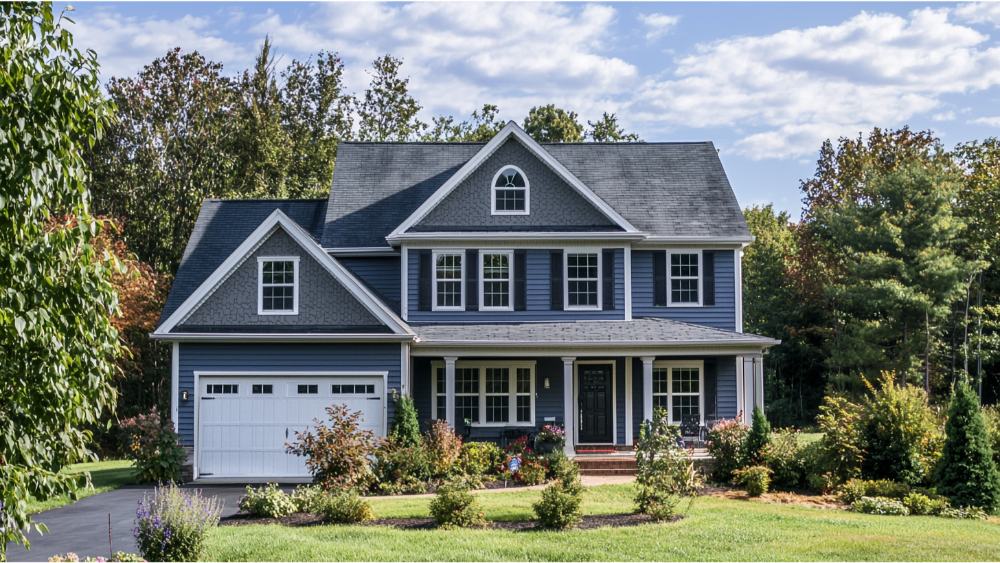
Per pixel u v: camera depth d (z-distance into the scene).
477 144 30.66
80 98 8.27
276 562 12.46
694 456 22.70
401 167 29.55
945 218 38.25
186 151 44.03
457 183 25.73
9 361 7.95
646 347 23.70
